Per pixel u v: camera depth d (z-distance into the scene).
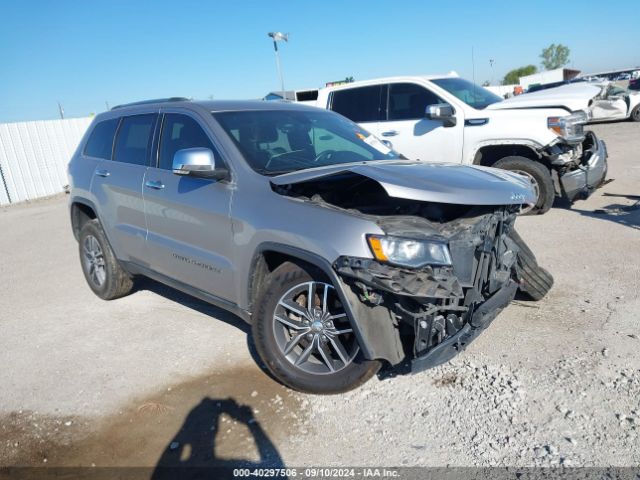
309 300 3.33
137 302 5.46
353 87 9.01
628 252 5.72
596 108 20.83
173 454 3.04
